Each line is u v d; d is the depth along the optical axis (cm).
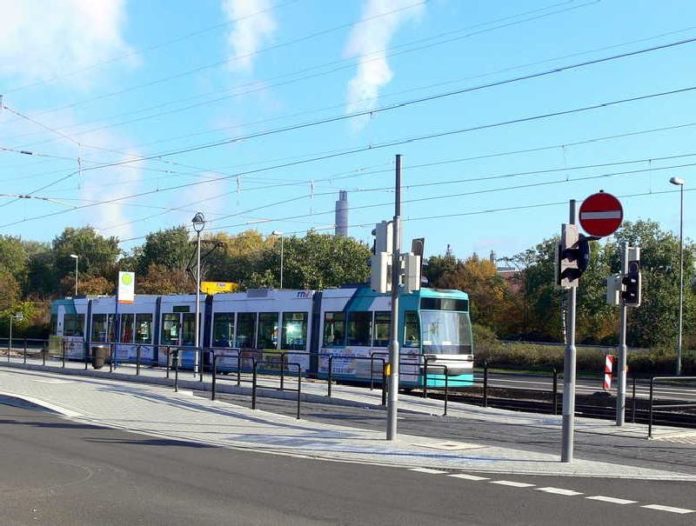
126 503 900
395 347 1484
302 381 2931
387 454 1318
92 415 1786
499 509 925
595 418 2067
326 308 3042
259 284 7119
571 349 1291
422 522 847
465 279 7400
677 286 5025
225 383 2738
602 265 5459
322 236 7738
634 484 1118
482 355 5234
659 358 4384
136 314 4047
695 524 866
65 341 3928
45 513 839
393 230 1503
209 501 924
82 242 10419
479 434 1667
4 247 10569
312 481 1074
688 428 1898
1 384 2508
